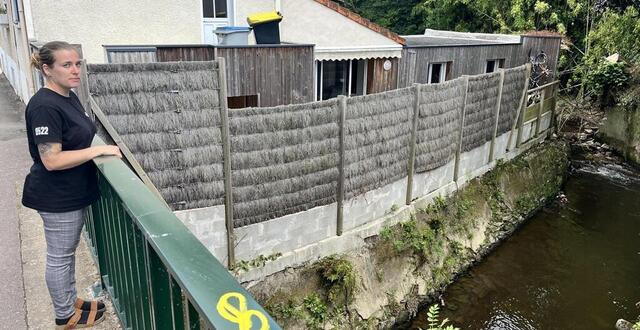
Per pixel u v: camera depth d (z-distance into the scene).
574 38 17.88
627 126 14.17
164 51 6.63
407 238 7.93
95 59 7.98
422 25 22.81
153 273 1.79
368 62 10.30
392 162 7.68
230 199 5.85
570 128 16.02
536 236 10.03
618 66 14.86
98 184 2.63
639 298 8.06
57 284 2.66
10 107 11.59
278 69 7.75
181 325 1.67
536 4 17.47
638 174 13.30
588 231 10.27
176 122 5.33
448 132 8.78
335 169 6.80
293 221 6.54
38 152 2.35
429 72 11.23
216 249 5.94
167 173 5.39
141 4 8.16
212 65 5.42
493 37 14.22
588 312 7.71
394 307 7.41
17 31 10.53
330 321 6.65
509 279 8.59
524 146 11.86
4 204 5.05
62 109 2.29
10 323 2.97
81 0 7.68
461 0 19.27
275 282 6.43
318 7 9.52
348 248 7.18
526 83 11.13
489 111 10.00
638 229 10.34
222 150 5.69
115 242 2.46
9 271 3.59
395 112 7.48
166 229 1.61
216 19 9.05
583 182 12.72
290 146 6.25
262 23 7.90
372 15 23.88
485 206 9.89
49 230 2.53
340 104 6.57
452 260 8.56
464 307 7.84
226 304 1.18
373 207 7.55
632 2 15.88
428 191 8.72
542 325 7.41
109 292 2.93
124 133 5.05
